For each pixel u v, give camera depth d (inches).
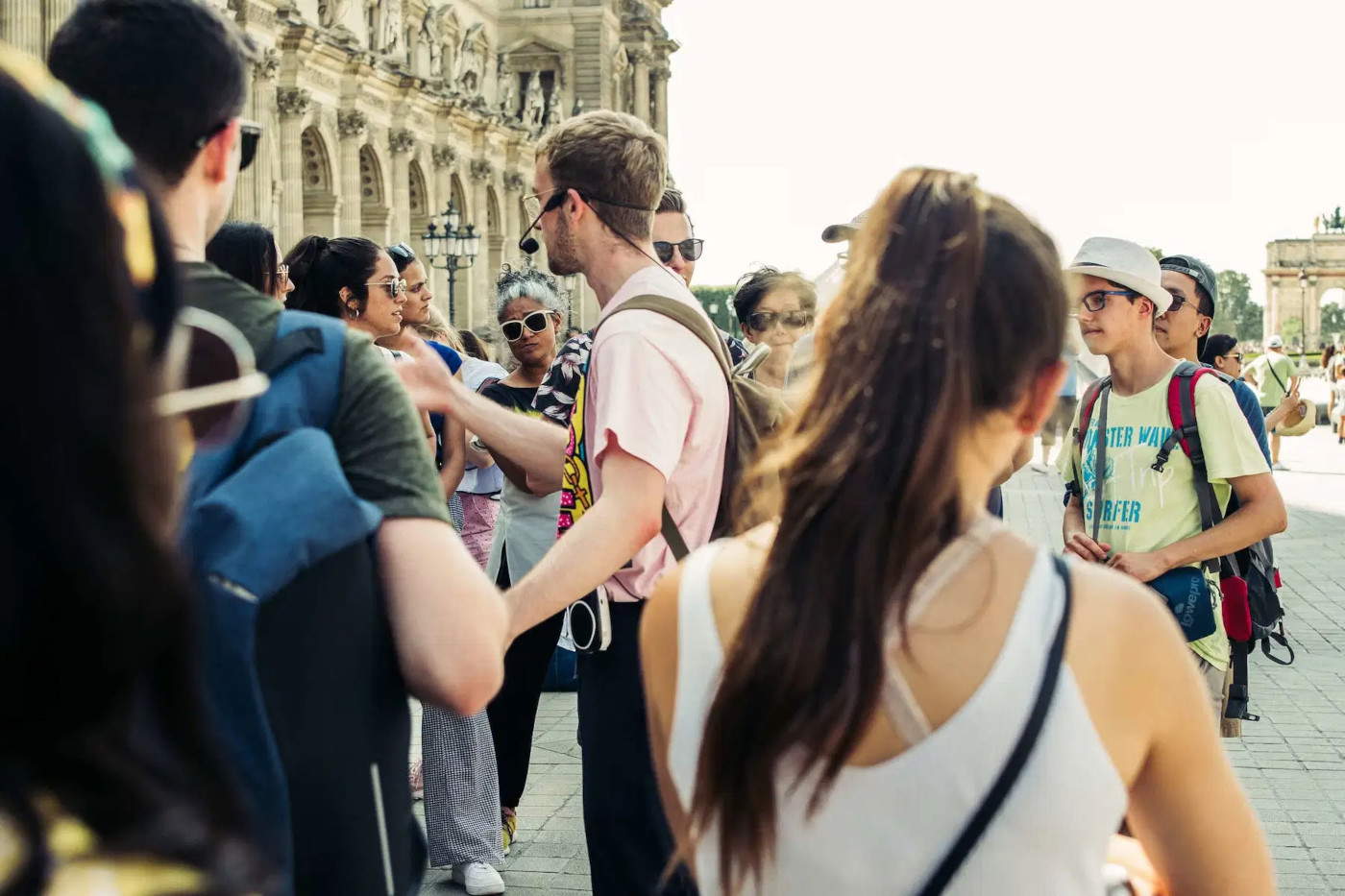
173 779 45.4
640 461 158.7
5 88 43.1
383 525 98.2
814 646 75.9
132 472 43.5
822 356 81.4
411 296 331.3
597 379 167.3
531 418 184.2
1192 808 81.4
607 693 170.4
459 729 264.8
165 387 51.1
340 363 100.7
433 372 173.6
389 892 95.3
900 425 77.4
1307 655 469.7
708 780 79.3
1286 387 1135.0
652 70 3422.7
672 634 84.9
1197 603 221.3
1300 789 319.3
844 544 76.6
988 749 75.2
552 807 316.5
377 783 94.6
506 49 3024.1
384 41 2172.7
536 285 351.3
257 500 89.4
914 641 76.5
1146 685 78.2
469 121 2460.6
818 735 75.5
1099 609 78.3
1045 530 772.0
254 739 86.4
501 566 328.8
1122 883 88.6
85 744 43.3
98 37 98.4
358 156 2025.1
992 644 76.8
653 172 181.8
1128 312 227.8
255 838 48.3
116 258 44.1
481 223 2573.8
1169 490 223.9
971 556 78.6
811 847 77.2
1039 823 75.0
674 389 163.6
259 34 1690.5
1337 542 755.4
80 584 42.2
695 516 169.0
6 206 42.1
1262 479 220.7
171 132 98.7
